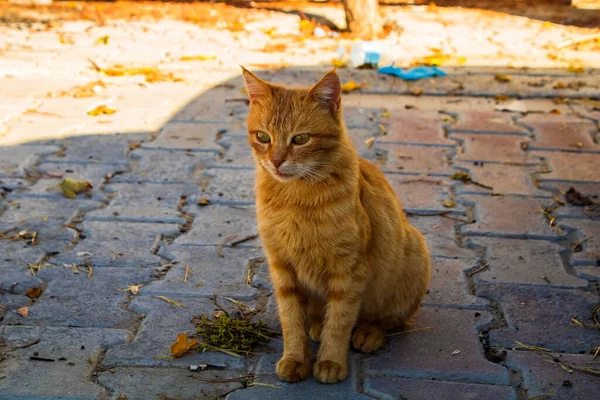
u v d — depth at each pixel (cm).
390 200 352
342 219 310
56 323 358
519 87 723
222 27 961
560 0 1155
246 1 1138
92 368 325
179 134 608
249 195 504
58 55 808
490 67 791
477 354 339
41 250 428
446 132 621
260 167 329
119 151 571
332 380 316
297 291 334
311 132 310
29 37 888
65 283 394
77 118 636
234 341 344
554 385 317
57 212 475
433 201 498
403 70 768
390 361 334
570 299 386
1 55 798
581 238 451
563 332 357
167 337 348
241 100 688
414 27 979
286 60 806
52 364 326
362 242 317
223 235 451
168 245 438
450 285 399
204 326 356
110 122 629
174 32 930
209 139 599
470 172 544
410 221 472
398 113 662
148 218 470
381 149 583
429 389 314
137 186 515
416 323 365
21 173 529
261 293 390
